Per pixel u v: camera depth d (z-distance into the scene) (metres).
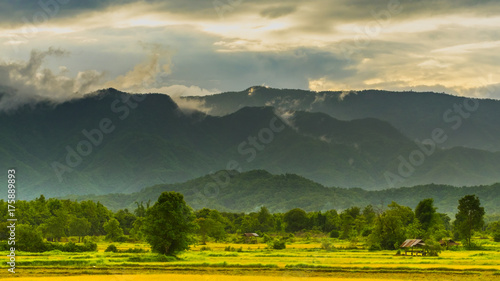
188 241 158.00
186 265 127.12
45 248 164.25
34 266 122.38
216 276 108.44
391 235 198.00
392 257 156.00
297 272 115.44
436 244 166.75
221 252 174.50
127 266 124.56
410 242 170.88
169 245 151.88
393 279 106.19
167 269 119.88
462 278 107.94
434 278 107.94
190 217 158.50
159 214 152.88
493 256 159.00
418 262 136.62
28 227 170.62
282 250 189.75
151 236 152.00
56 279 102.44
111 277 105.88
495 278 108.06
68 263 126.06
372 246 194.25
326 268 121.38
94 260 131.38
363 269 119.94
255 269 120.31
